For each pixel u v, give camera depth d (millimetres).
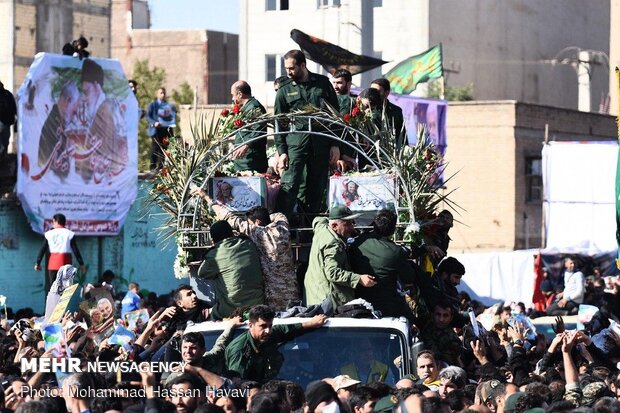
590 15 136625
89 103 51719
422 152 26406
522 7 124625
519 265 67875
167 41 141250
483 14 119562
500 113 97625
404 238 25469
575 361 26469
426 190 26281
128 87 53281
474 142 98188
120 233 54500
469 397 21703
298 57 27531
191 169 26141
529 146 99000
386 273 23922
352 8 104562
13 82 103188
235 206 26188
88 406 18484
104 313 27078
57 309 24312
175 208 26281
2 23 103375
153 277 56469
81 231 51625
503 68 122188
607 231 72375
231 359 21594
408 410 17656
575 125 104188
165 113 57000
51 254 43969
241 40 115562
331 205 26141
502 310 39938
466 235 98688
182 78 140875
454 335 25609
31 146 49312
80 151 51375
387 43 112938
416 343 22172
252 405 17891
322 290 23766
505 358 28016
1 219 49500
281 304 24188
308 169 27266
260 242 24188
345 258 23797
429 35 112188
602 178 72500
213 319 24125
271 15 114250
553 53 129750
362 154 26094
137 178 53844
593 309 29625
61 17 106875
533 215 99500
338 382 20000
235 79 143125
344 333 22125
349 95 30484
